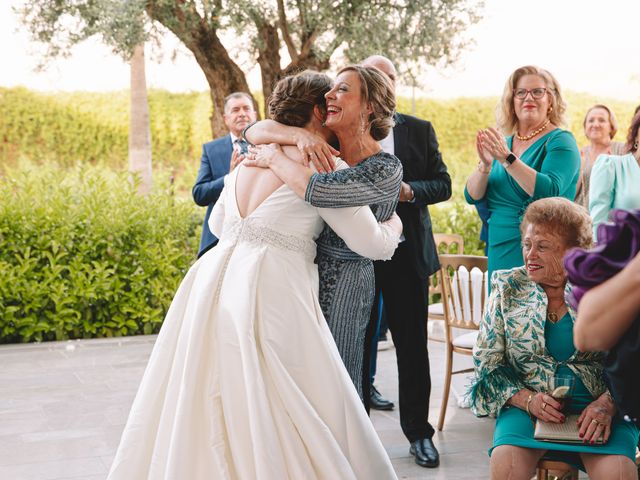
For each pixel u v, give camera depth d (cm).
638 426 144
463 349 413
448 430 423
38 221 648
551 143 377
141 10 806
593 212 391
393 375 549
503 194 379
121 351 612
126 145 1783
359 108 249
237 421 225
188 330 237
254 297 231
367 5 835
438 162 371
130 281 673
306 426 225
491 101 1736
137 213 683
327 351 235
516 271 267
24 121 1720
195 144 1789
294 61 885
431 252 367
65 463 374
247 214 245
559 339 258
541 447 239
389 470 241
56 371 550
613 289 124
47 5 857
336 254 250
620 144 610
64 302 644
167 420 230
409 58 873
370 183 237
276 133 248
